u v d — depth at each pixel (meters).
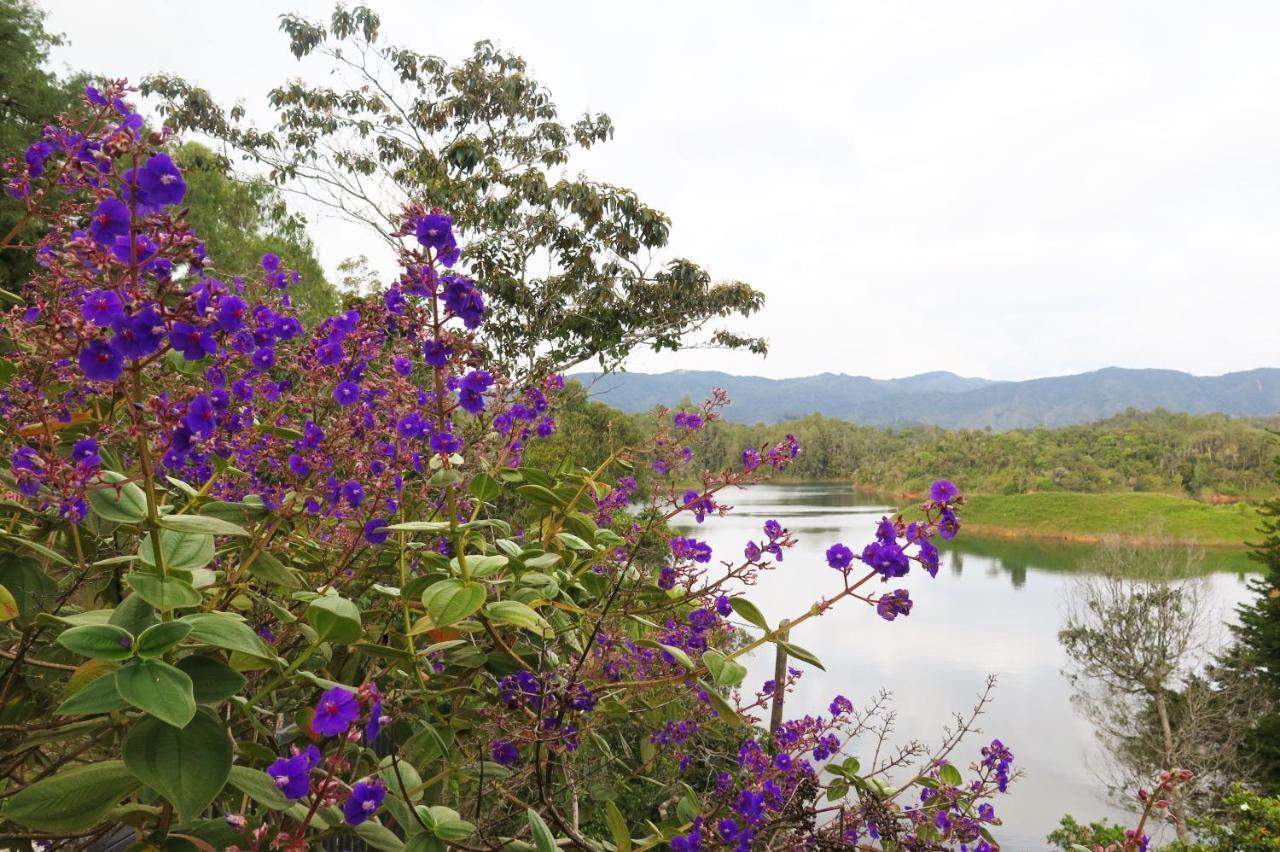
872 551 2.36
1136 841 2.31
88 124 1.87
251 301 3.06
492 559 2.32
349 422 2.62
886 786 3.08
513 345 11.13
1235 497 104.88
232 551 2.58
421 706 2.71
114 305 1.51
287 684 2.50
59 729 1.82
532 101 12.29
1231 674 22.59
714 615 3.39
